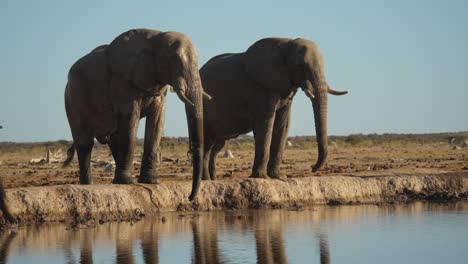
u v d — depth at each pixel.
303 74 25.73
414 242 19.39
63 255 17.92
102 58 24.22
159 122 24.47
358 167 39.66
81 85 24.56
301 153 62.72
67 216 22.45
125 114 23.64
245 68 26.42
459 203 27.09
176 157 53.53
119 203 23.09
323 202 26.64
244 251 18.28
